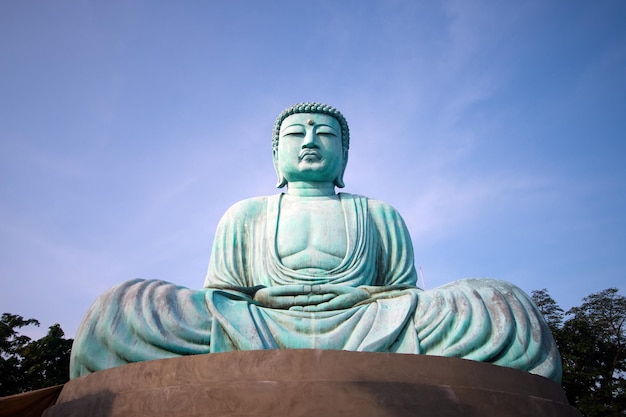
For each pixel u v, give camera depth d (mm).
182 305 7551
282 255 9531
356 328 7461
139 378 6441
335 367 6133
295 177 10867
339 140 11148
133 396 6234
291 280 9078
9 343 22484
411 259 10164
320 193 10781
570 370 24781
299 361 6145
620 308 26469
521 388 6672
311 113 11102
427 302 7703
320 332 7465
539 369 7340
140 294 7582
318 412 5789
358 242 9656
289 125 11008
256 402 5855
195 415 5863
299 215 9961
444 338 7379
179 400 5996
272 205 10344
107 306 7438
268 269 9414
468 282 8133
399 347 7297
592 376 24500
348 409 5832
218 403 5891
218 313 7430
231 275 9805
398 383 6070
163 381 6309
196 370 6273
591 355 25672
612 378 24797
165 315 7344
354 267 9328
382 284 9836
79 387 6965
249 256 10008
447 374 6367
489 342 7320
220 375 6168
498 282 8156
